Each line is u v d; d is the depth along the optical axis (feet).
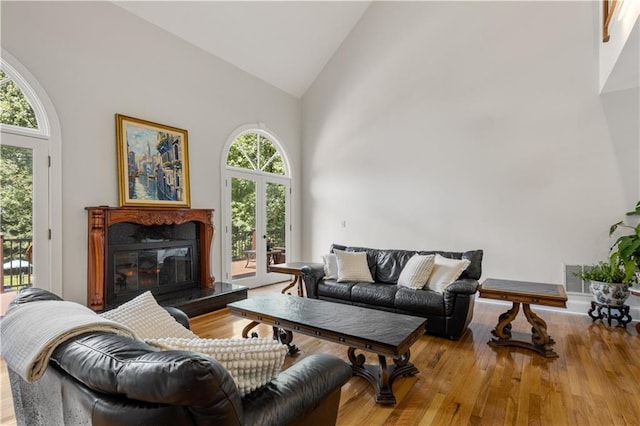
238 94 17.25
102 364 3.13
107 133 12.25
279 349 4.02
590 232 12.97
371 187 18.20
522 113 14.16
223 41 15.72
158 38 13.82
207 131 15.79
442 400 6.93
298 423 3.84
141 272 13.12
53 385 3.72
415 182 16.74
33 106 10.69
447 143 15.84
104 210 11.62
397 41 17.25
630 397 6.95
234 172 17.34
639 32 8.43
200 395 2.67
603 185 12.75
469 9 15.31
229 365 3.66
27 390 4.44
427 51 16.37
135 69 13.08
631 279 11.53
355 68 18.71
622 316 11.46
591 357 8.93
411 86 16.84
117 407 2.91
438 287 11.07
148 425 2.75
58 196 10.96
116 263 12.32
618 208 12.53
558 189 13.51
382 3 17.71
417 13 16.66
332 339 7.34
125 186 12.61
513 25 14.35
